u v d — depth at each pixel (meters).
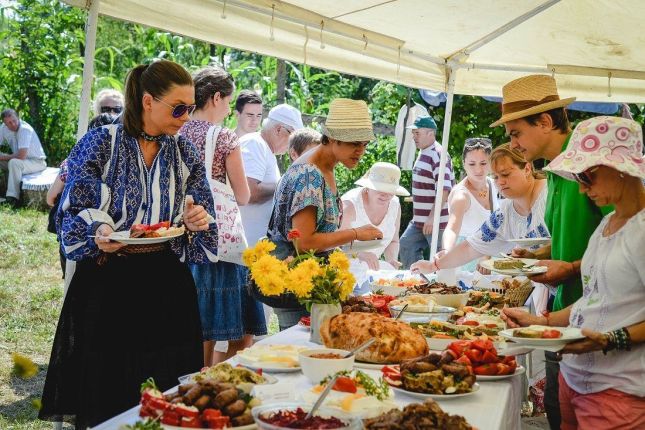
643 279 2.70
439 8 4.94
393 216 6.00
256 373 2.41
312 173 3.92
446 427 1.99
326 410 2.01
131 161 3.24
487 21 5.32
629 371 2.73
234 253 4.52
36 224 12.24
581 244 3.34
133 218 3.23
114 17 3.88
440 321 3.35
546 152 3.61
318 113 12.26
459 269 6.01
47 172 13.93
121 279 3.20
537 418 4.75
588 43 5.83
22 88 15.27
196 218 3.29
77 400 3.19
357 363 2.82
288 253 3.93
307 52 4.91
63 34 15.74
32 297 8.49
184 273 3.37
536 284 4.93
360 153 4.02
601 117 2.87
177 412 1.93
